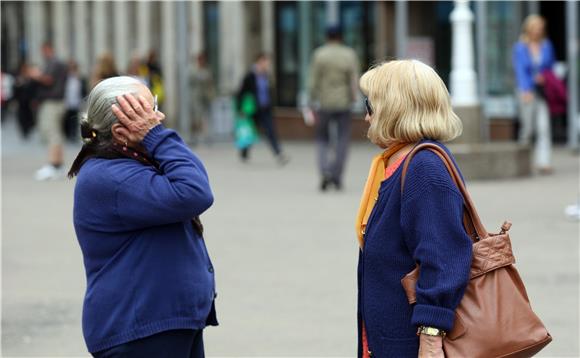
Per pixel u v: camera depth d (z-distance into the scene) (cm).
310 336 1850
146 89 1048
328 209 3403
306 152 5959
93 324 1021
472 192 3731
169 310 1016
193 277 1030
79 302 2162
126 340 1009
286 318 1977
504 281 989
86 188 1023
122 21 9000
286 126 7069
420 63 1036
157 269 1018
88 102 1045
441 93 1025
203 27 7950
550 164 4719
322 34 6881
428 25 6281
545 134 4341
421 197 984
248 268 2442
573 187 3838
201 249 1059
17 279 2384
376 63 1104
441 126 1016
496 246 995
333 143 5294
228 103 6812
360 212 1059
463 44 4284
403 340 1002
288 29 7100
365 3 6638
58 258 2633
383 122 1027
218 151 6081
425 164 992
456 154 4084
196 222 1061
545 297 2100
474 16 5828
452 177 1002
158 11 8600
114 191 1014
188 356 1043
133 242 1023
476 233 1010
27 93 7638
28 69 7781
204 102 6588
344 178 4388
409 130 1015
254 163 5253
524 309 986
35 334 1916
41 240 2903
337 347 1778
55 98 4638
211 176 4578
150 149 1028
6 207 3616
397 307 1005
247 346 1792
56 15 10150
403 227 994
